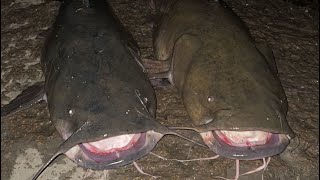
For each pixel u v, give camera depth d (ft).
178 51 2.30
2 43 2.98
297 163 2.21
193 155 2.15
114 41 2.16
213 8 2.45
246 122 1.82
